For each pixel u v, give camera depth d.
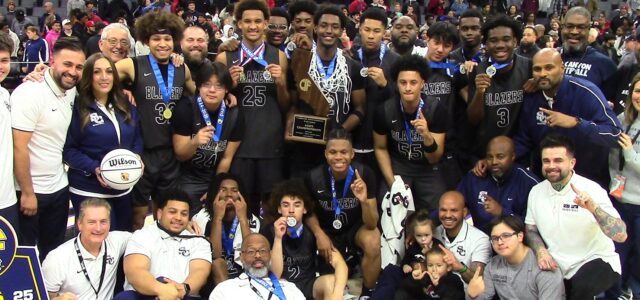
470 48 6.52
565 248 5.03
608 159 5.63
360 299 5.66
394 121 5.74
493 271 4.99
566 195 5.02
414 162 5.88
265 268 4.82
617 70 6.31
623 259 5.59
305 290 5.41
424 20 20.25
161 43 5.64
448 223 5.32
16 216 4.98
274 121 5.87
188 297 4.91
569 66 6.43
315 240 5.51
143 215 5.82
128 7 18.98
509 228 4.83
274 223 5.35
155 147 5.68
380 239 5.63
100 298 4.87
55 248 5.25
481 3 19.66
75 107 5.21
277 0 15.80
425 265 5.18
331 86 5.80
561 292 4.82
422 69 5.57
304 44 6.08
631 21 17.06
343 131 5.47
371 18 6.17
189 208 5.11
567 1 20.02
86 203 4.77
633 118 5.46
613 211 4.86
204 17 16.38
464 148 6.17
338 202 5.62
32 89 4.95
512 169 5.54
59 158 5.16
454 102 6.13
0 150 4.81
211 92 5.48
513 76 5.72
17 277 4.55
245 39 5.84
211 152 5.66
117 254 5.00
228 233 5.50
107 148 5.27
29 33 14.75
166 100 5.66
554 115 5.32
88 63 5.18
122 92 5.39
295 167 6.04
